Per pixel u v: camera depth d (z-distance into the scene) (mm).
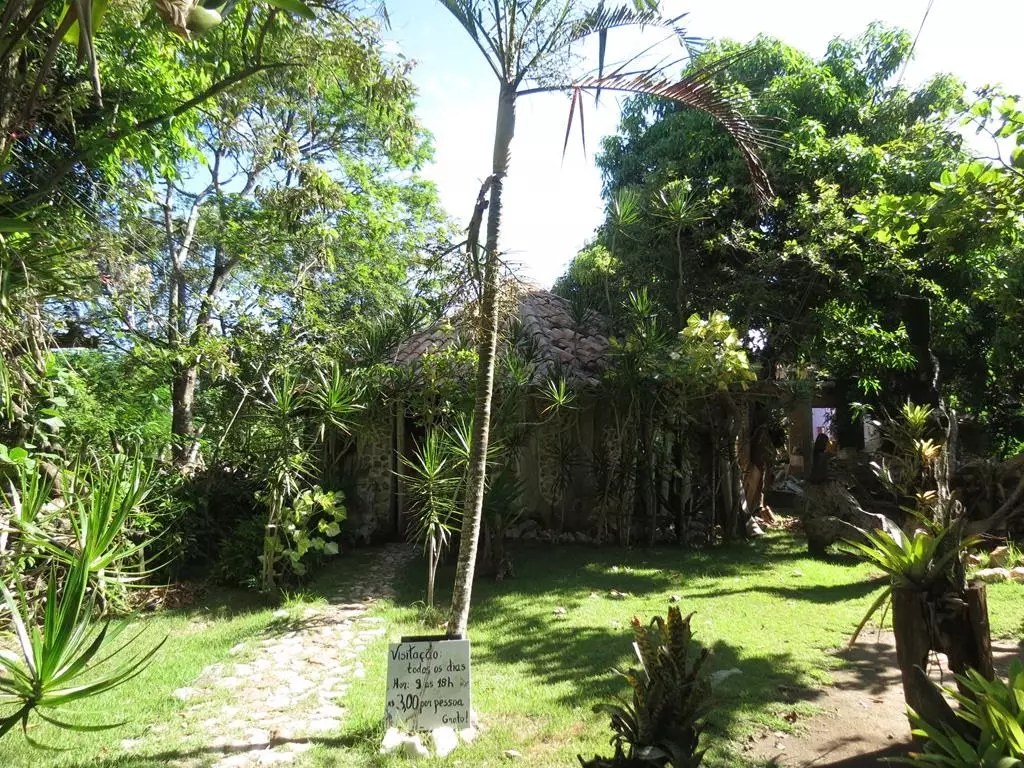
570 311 13125
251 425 9617
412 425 11891
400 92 6523
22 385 5805
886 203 5398
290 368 9320
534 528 11664
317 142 12562
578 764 3834
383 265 12844
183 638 6375
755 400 12484
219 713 4656
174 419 11945
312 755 3977
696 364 9719
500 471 9492
